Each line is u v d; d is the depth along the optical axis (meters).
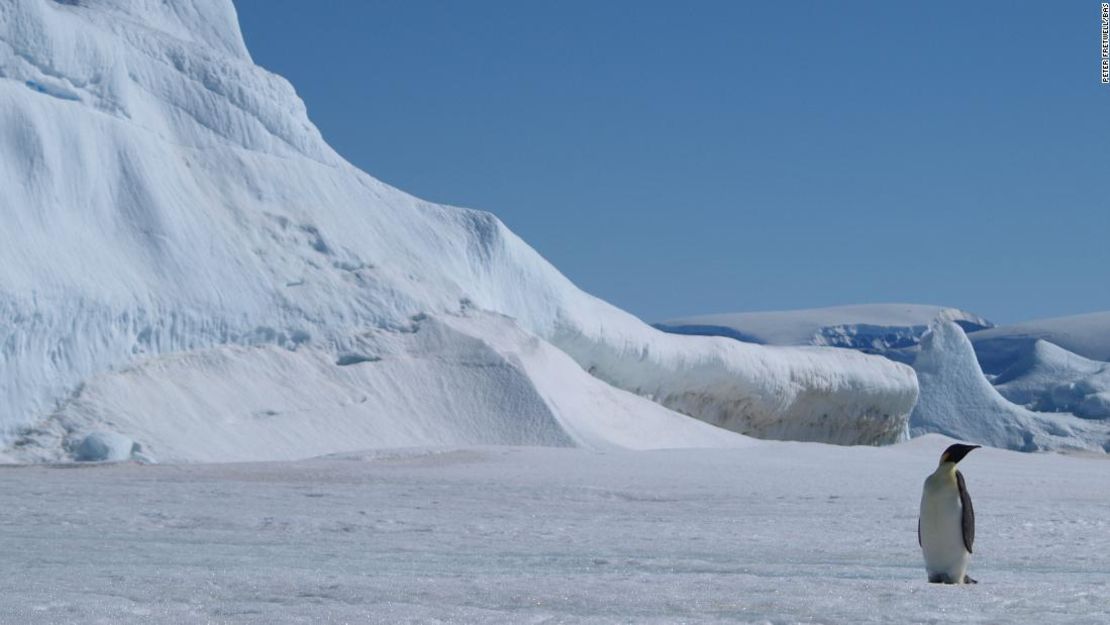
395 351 47.56
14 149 40.66
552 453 35.06
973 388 100.25
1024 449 95.94
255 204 50.53
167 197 45.88
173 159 48.25
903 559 11.95
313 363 45.41
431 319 49.75
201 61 53.06
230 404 41.03
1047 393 115.81
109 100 46.66
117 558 11.03
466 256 56.72
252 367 43.56
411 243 54.91
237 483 24.88
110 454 35.19
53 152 41.78
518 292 58.28
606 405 52.12
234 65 54.28
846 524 16.73
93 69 46.16
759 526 16.27
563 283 61.22
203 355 42.94
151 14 55.72
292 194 52.19
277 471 28.34
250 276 46.44
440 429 44.31
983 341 181.75
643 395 62.28
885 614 6.81
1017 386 126.00
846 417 74.25
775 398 68.12
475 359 47.78
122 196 44.38
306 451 40.19
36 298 37.50
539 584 8.22
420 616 6.44
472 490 23.16
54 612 6.42
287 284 47.59
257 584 8.10
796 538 14.40
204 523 15.90
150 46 51.59
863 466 34.62
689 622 6.39
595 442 46.78
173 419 38.84
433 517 17.34
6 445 35.56
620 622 6.33
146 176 45.38
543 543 13.56
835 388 72.38
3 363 36.53
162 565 10.26
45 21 44.38
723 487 24.58
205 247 45.84
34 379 37.34
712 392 65.31
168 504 19.14
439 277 53.69
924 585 8.34
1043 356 132.12
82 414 37.44
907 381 77.44
